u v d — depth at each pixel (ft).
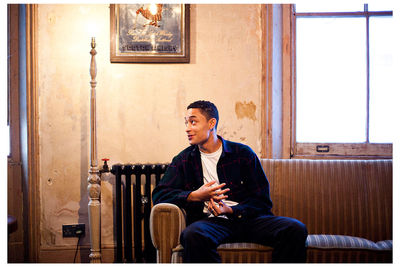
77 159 8.48
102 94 8.52
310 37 9.11
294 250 5.69
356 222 7.04
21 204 8.46
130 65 8.56
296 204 7.25
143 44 8.50
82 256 8.46
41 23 8.41
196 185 6.66
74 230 8.43
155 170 8.05
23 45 8.43
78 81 8.49
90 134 8.06
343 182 7.24
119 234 7.99
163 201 6.32
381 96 9.01
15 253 8.38
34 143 8.34
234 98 8.60
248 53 8.61
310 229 7.15
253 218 6.32
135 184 8.45
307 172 7.38
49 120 8.44
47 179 8.43
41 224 8.43
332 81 9.11
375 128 9.00
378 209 7.05
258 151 8.60
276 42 8.84
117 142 8.54
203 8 8.62
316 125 9.10
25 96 8.35
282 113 8.98
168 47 8.52
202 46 8.61
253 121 8.60
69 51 8.48
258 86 8.60
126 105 8.55
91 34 8.50
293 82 9.04
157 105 8.58
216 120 6.66
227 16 8.63
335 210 7.13
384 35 9.00
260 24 8.61
